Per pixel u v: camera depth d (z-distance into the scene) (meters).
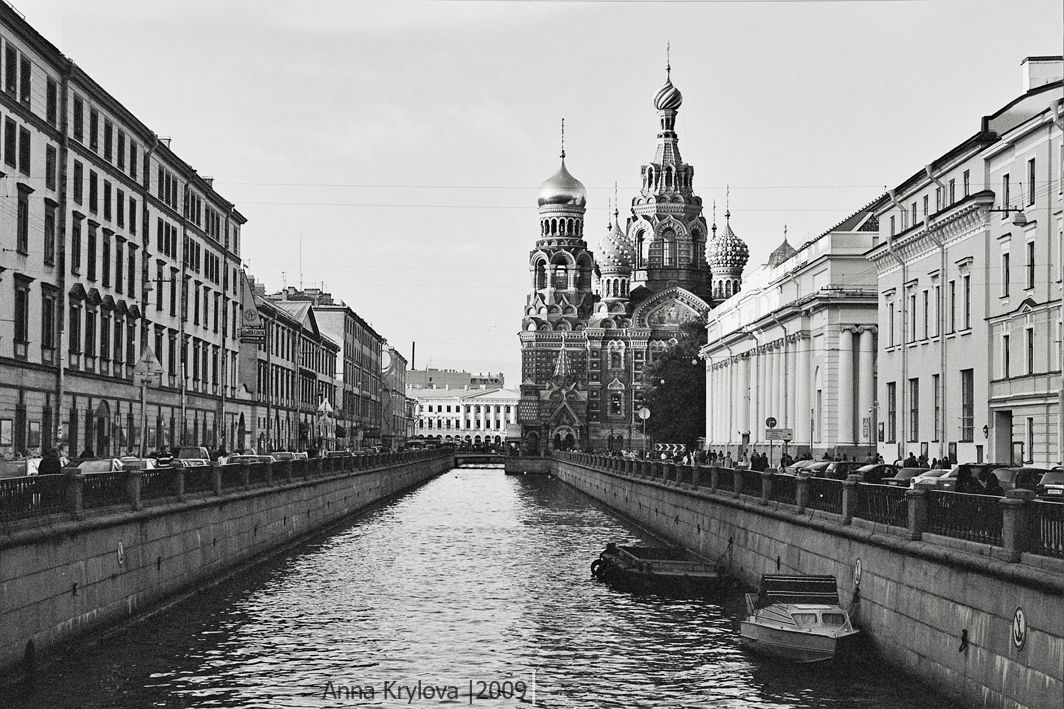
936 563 26.55
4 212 53.28
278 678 30.09
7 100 53.22
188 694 28.30
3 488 26.50
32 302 57.09
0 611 25.81
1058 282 49.09
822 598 32.78
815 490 37.34
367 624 37.59
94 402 65.75
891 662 29.19
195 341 87.38
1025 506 23.02
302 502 63.47
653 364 171.50
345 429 153.75
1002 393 53.72
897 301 68.06
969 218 56.69
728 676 30.38
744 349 114.00
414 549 59.91
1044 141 50.09
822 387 83.56
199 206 89.44
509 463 179.75
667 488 64.50
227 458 66.00
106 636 32.81
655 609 40.91
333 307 157.25
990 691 23.69
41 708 26.58
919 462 56.31
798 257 92.88
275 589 44.78
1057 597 21.05
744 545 45.84
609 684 29.75
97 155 65.75
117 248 69.81
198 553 42.81
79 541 30.80
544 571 51.19
